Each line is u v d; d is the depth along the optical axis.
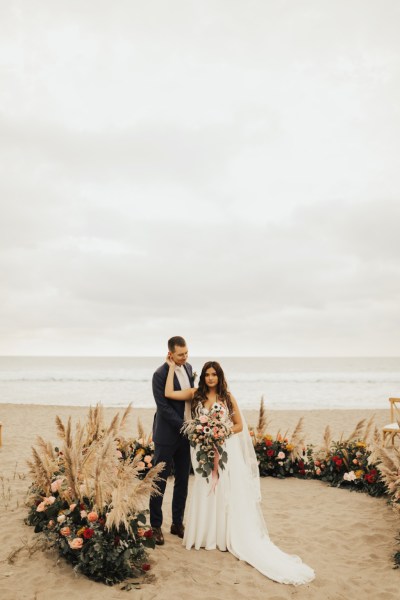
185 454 4.86
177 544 4.65
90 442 6.31
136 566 4.07
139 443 7.51
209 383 4.63
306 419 15.56
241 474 4.62
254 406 21.67
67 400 23.94
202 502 4.57
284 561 4.22
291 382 40.19
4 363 119.88
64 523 4.05
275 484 7.23
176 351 4.75
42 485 4.51
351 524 5.41
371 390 31.23
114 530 3.96
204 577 3.97
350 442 7.66
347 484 7.05
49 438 11.45
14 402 23.00
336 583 3.96
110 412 17.38
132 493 3.79
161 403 4.67
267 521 5.55
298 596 3.73
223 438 4.42
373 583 3.98
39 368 79.50
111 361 144.50
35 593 3.63
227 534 4.50
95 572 3.89
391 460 5.04
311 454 8.18
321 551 4.66
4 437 11.54
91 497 4.23
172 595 3.66
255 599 3.66
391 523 5.44
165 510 5.84
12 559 4.19
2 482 6.93
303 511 5.92
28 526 5.01
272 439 7.93
